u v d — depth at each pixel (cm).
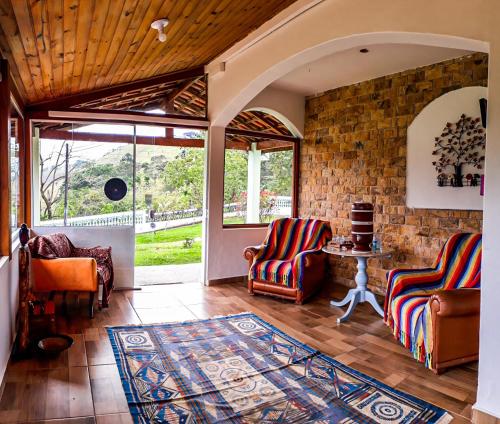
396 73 474
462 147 410
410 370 293
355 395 255
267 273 474
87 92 477
